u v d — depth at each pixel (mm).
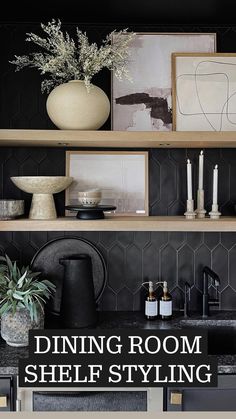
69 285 1778
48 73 2004
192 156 2027
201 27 2012
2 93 1993
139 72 1973
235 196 2020
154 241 2031
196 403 1512
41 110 2000
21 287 1686
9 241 2008
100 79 1998
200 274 2029
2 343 1709
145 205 2004
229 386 1506
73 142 1794
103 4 1803
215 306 2043
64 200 2004
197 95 1928
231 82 1936
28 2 1782
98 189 1809
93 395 1523
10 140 1722
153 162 2023
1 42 1991
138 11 1879
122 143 1838
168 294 1913
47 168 2008
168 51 1982
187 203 1899
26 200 2000
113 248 2031
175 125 1914
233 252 2035
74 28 2002
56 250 1999
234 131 1794
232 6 1832
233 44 2010
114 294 2033
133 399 1525
